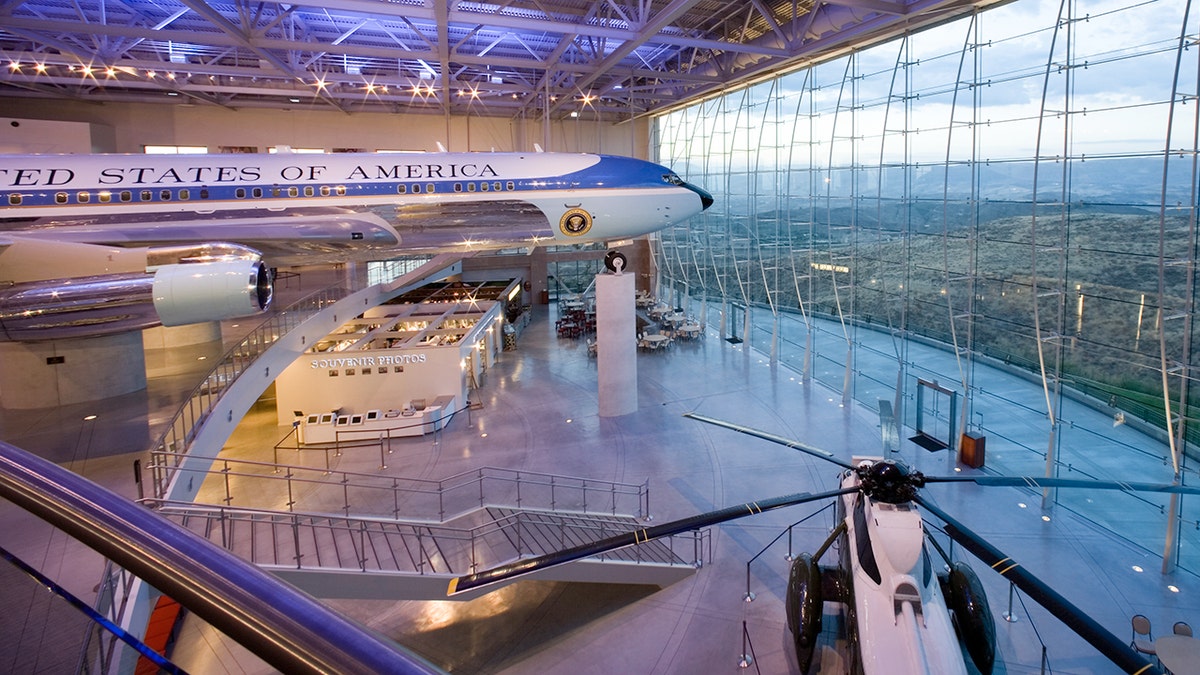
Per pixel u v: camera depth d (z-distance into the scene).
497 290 35.78
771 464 16.20
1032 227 13.26
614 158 17.33
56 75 24.03
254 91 26.06
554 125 36.22
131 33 15.82
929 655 6.54
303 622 1.10
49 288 9.27
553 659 10.27
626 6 18.86
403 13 14.72
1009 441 15.95
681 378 23.61
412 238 15.91
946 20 15.70
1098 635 5.79
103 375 13.02
